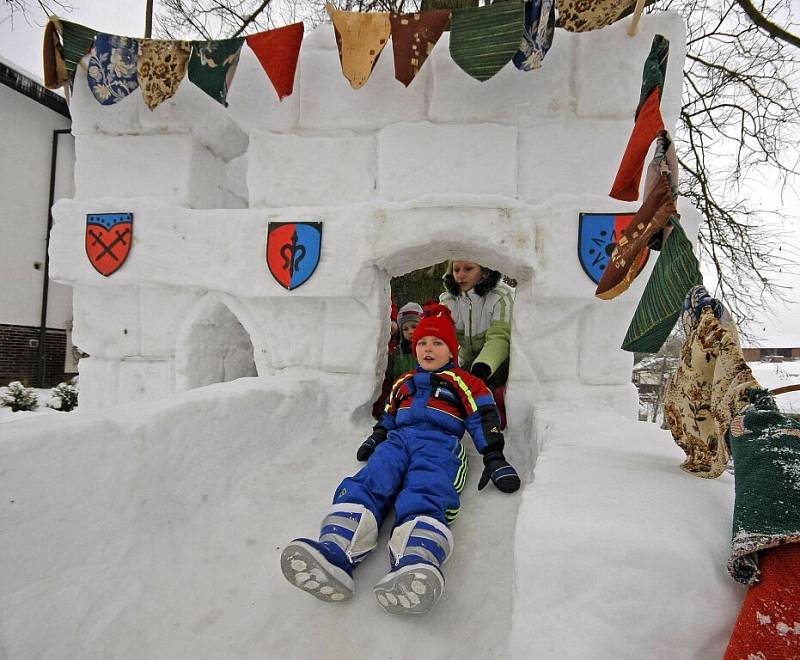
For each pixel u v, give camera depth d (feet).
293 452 9.96
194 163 12.86
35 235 36.96
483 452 8.96
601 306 11.02
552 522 4.75
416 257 12.26
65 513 5.80
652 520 4.79
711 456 5.87
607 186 11.05
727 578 4.35
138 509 6.70
